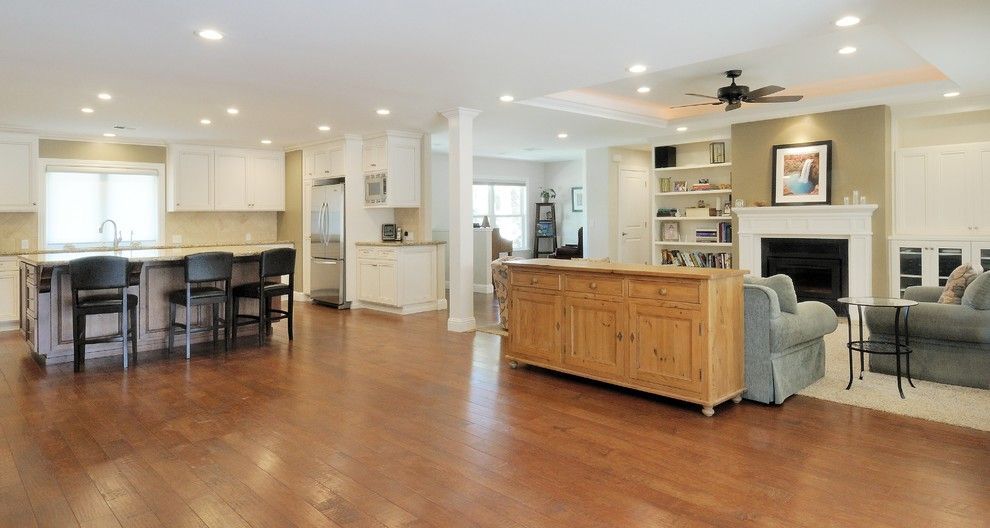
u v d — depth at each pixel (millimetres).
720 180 8375
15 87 5000
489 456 3027
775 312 3770
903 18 3531
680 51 4133
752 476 2766
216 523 2363
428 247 7934
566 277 4367
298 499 2564
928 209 6430
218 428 3455
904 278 6422
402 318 7320
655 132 8141
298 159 8930
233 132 7434
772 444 3156
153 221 8242
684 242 8547
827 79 6105
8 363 5082
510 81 4965
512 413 3705
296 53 4098
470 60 4324
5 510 2477
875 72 5848
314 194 8570
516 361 4859
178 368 4883
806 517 2377
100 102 5605
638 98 6922
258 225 9305
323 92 5309
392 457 3020
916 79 5977
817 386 4203
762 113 7066
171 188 8188
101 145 7734
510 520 2375
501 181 11648
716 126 7730
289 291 6008
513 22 3523
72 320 5113
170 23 3475
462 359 5164
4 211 6906
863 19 3537
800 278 7070
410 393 4145
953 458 2947
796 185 7023
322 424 3520
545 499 2555
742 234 7469
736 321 3801
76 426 3492
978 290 3996
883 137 6422
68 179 7559
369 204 8039
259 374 4680
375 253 7855
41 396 4094
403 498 2570
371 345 5754
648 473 2811
